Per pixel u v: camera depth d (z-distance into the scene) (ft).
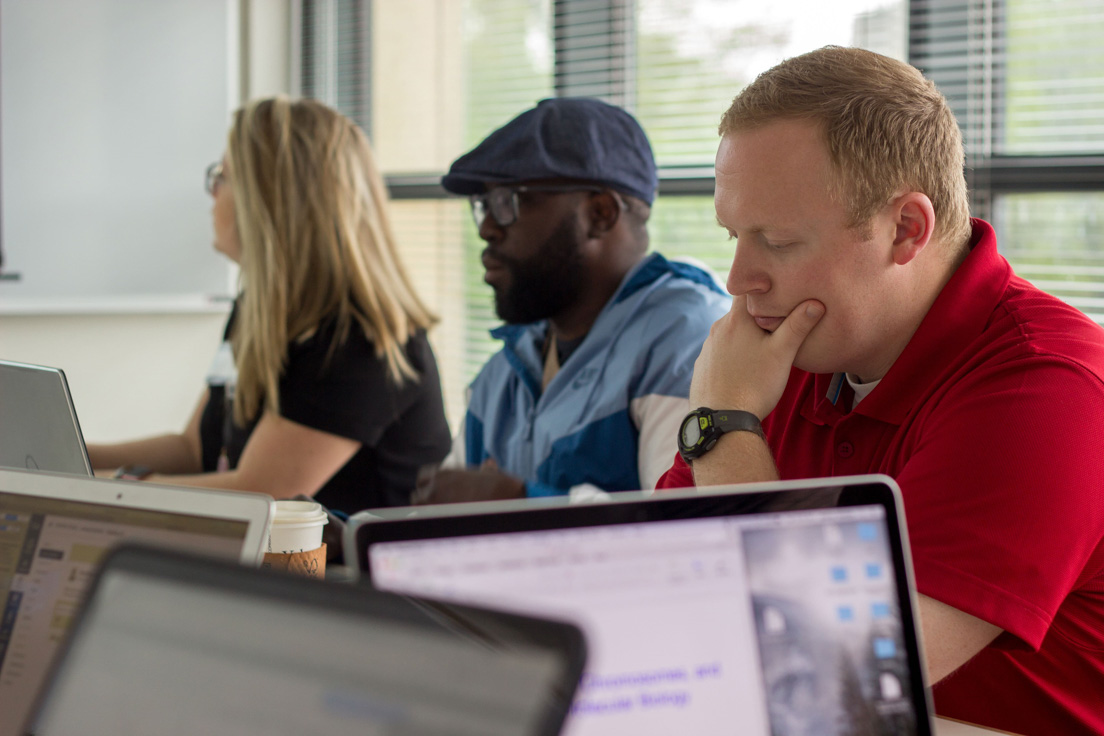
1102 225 6.75
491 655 1.06
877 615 1.77
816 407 3.31
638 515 1.71
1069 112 6.80
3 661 1.93
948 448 2.57
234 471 5.85
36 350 9.37
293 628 1.16
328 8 10.78
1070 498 2.42
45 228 9.34
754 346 3.17
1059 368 2.60
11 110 9.16
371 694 1.10
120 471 5.61
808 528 1.78
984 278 2.98
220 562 1.21
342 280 5.82
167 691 1.17
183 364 10.34
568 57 9.09
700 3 8.34
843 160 2.75
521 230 5.01
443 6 9.97
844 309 2.93
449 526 1.65
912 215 2.82
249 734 1.12
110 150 9.59
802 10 7.79
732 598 1.72
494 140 4.99
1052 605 2.37
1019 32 6.92
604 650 1.65
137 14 9.61
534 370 5.35
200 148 9.90
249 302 5.84
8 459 3.25
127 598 1.22
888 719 1.74
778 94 2.82
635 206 5.11
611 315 4.96
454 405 10.11
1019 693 2.84
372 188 6.16
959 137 2.94
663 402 4.58
